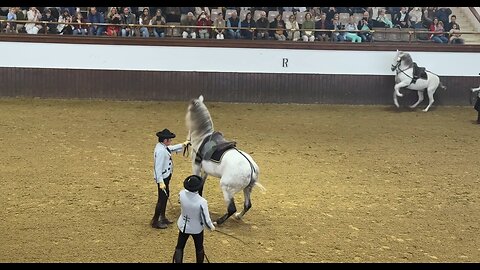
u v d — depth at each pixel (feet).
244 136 55.36
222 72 71.92
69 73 70.33
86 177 40.96
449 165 47.65
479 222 35.17
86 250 29.25
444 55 73.41
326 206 37.04
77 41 69.72
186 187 25.91
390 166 46.78
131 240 30.68
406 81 69.62
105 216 33.86
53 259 28.04
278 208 36.40
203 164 32.89
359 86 73.46
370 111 70.28
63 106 66.44
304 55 72.33
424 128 61.52
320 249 30.48
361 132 58.85
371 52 72.74
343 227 33.63
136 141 51.75
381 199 38.73
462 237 32.78
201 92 72.08
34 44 69.26
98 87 70.90
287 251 30.07
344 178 43.11
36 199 36.19
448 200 39.04
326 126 61.16
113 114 63.10
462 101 74.49
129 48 70.44
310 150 50.93
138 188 39.09
